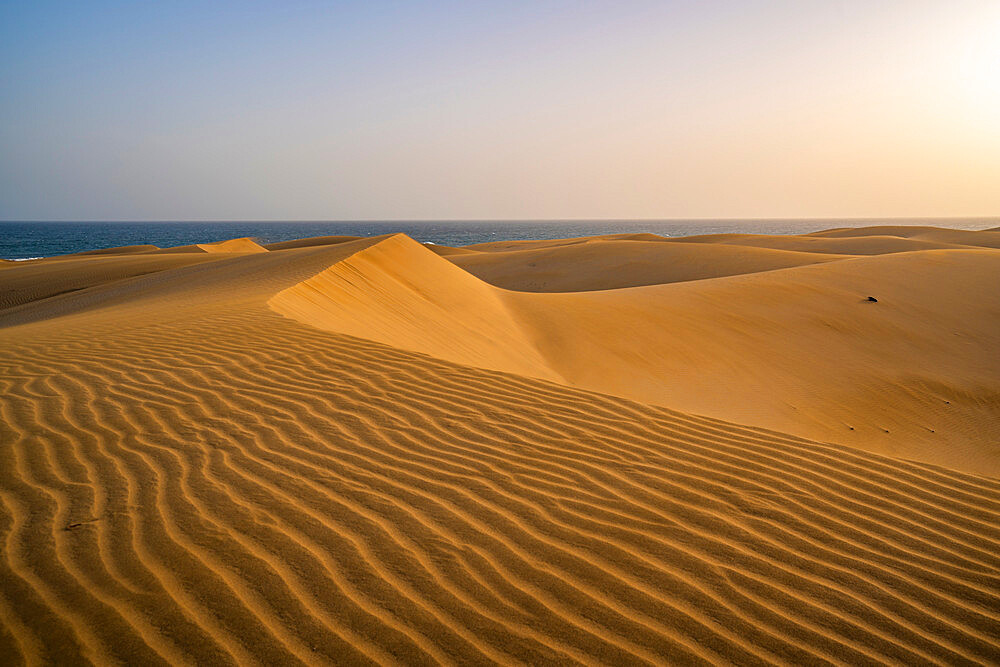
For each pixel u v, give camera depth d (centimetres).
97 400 515
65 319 1164
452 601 278
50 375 587
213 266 2550
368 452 430
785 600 292
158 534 317
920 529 365
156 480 377
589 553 320
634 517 359
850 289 1956
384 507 355
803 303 1811
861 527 363
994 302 1884
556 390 593
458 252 5428
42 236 16200
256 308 899
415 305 1395
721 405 1176
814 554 332
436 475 400
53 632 248
